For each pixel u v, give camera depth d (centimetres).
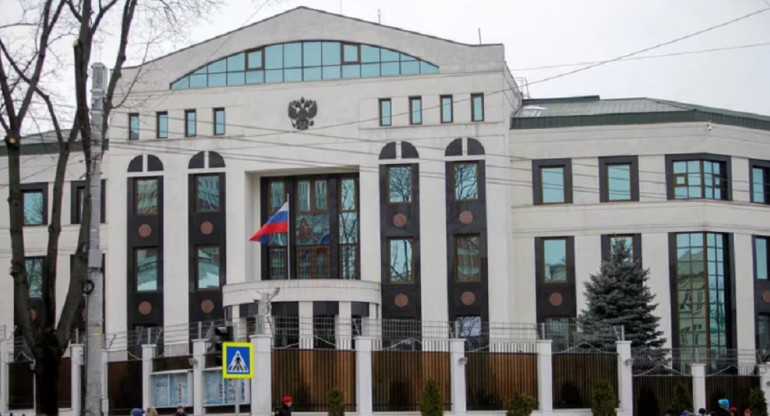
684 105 7050
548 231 6575
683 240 6488
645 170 6550
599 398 4938
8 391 5631
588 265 6531
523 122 6656
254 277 6600
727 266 6500
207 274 6538
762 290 6594
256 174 6625
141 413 3647
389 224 6412
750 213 6600
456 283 6344
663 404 5306
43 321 3244
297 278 6588
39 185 7044
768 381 5638
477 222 6353
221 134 6575
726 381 5550
